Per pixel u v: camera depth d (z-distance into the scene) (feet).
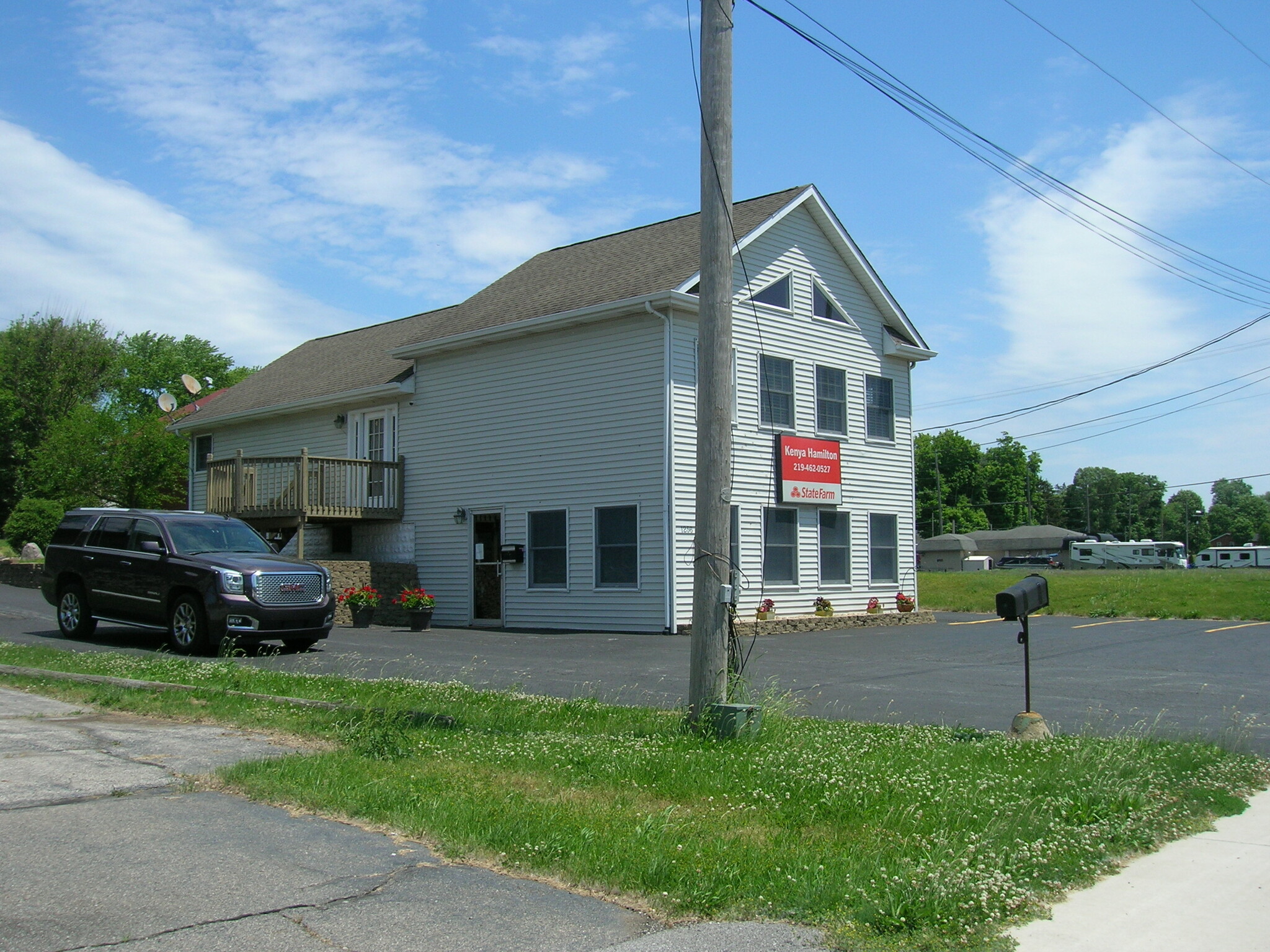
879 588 82.17
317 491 76.43
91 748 25.30
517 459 74.13
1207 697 39.01
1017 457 356.38
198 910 14.97
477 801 20.85
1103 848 18.93
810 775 22.88
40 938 13.79
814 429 77.15
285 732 28.02
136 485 122.52
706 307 29.94
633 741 27.07
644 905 15.83
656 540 66.13
